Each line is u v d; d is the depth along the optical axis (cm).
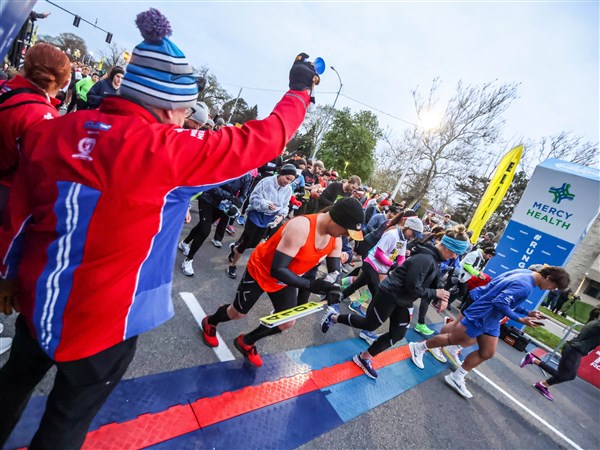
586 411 469
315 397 262
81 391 97
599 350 582
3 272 96
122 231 82
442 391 359
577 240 638
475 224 1040
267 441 206
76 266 83
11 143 130
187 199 94
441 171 2356
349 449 228
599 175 631
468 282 619
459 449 280
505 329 630
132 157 78
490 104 2016
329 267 234
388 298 297
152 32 84
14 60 606
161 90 87
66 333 87
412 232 400
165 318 111
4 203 145
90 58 2820
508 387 443
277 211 377
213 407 212
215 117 829
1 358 192
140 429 180
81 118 84
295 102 108
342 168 3881
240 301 233
